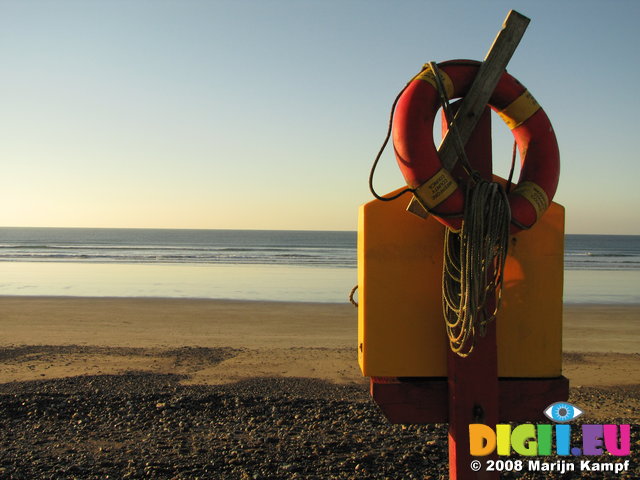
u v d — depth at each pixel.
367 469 3.83
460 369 2.67
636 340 10.53
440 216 2.44
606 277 30.56
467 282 2.41
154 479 3.66
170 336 10.66
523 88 2.62
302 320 13.38
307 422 4.78
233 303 17.39
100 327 11.81
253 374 6.91
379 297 2.79
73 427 4.61
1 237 132.50
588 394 5.97
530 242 2.78
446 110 2.46
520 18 2.51
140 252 59.78
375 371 2.80
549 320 2.79
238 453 4.07
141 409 5.07
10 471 3.73
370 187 2.66
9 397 5.31
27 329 11.34
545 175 2.56
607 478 3.71
